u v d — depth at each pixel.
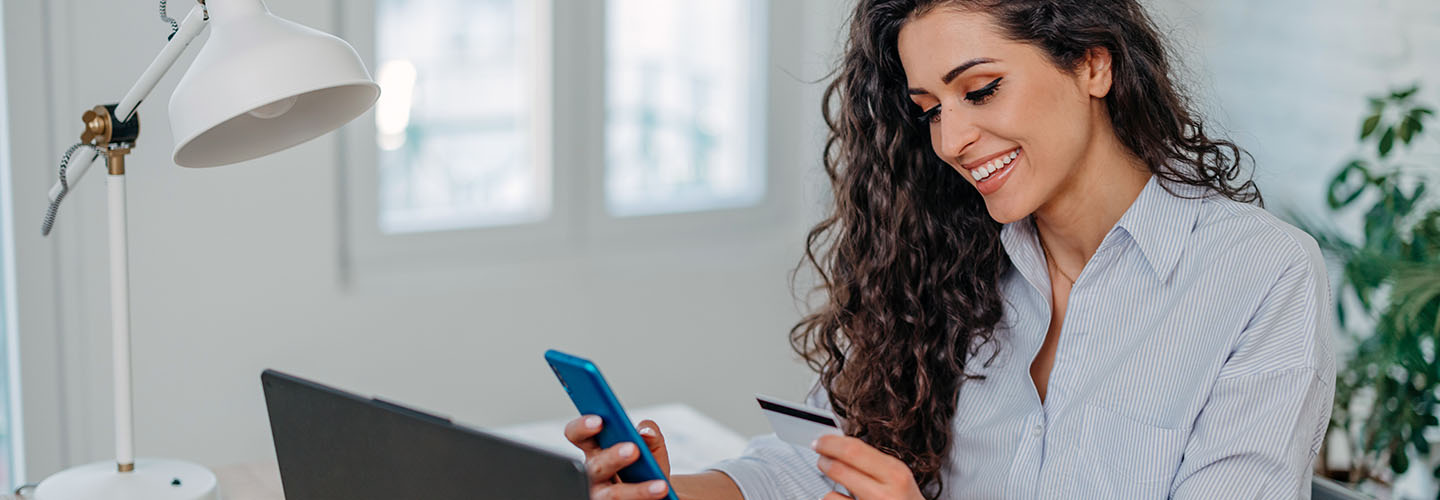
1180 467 1.21
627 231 2.80
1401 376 2.06
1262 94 2.72
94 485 1.39
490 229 2.65
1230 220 1.24
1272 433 1.16
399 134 2.27
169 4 2.15
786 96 2.96
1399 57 2.38
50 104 2.11
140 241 2.19
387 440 0.96
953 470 1.40
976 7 1.16
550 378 2.69
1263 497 1.16
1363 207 2.44
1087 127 1.22
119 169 1.40
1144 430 1.23
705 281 2.85
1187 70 1.41
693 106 2.88
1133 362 1.26
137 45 2.13
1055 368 1.30
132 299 2.20
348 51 1.23
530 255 2.71
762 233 2.99
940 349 1.40
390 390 2.50
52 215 1.47
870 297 1.42
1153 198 1.25
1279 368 1.16
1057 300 1.36
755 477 1.39
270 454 2.39
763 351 2.96
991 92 1.17
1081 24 1.17
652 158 2.86
